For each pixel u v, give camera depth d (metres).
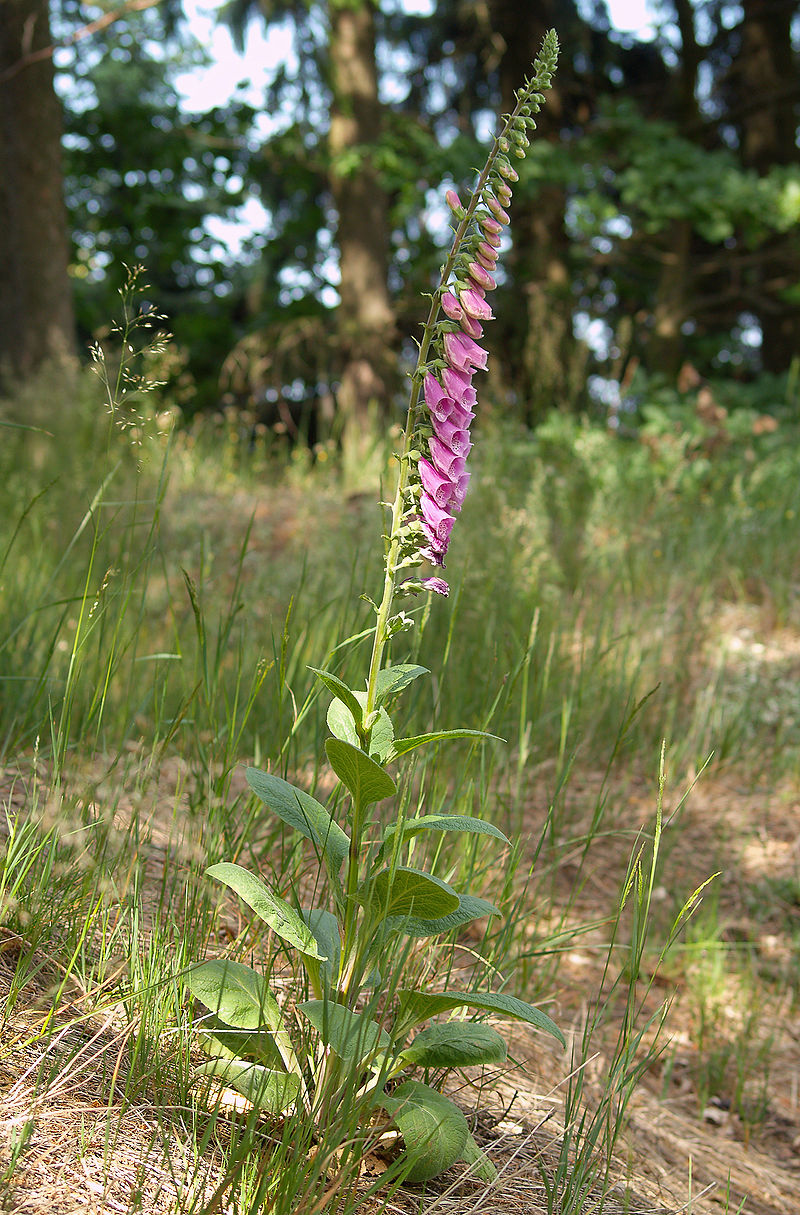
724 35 17.34
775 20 16.25
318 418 16.59
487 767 3.82
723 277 18.05
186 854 2.72
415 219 15.96
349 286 13.40
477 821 1.99
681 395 11.11
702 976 3.67
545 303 11.70
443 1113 2.00
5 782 2.91
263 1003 2.08
